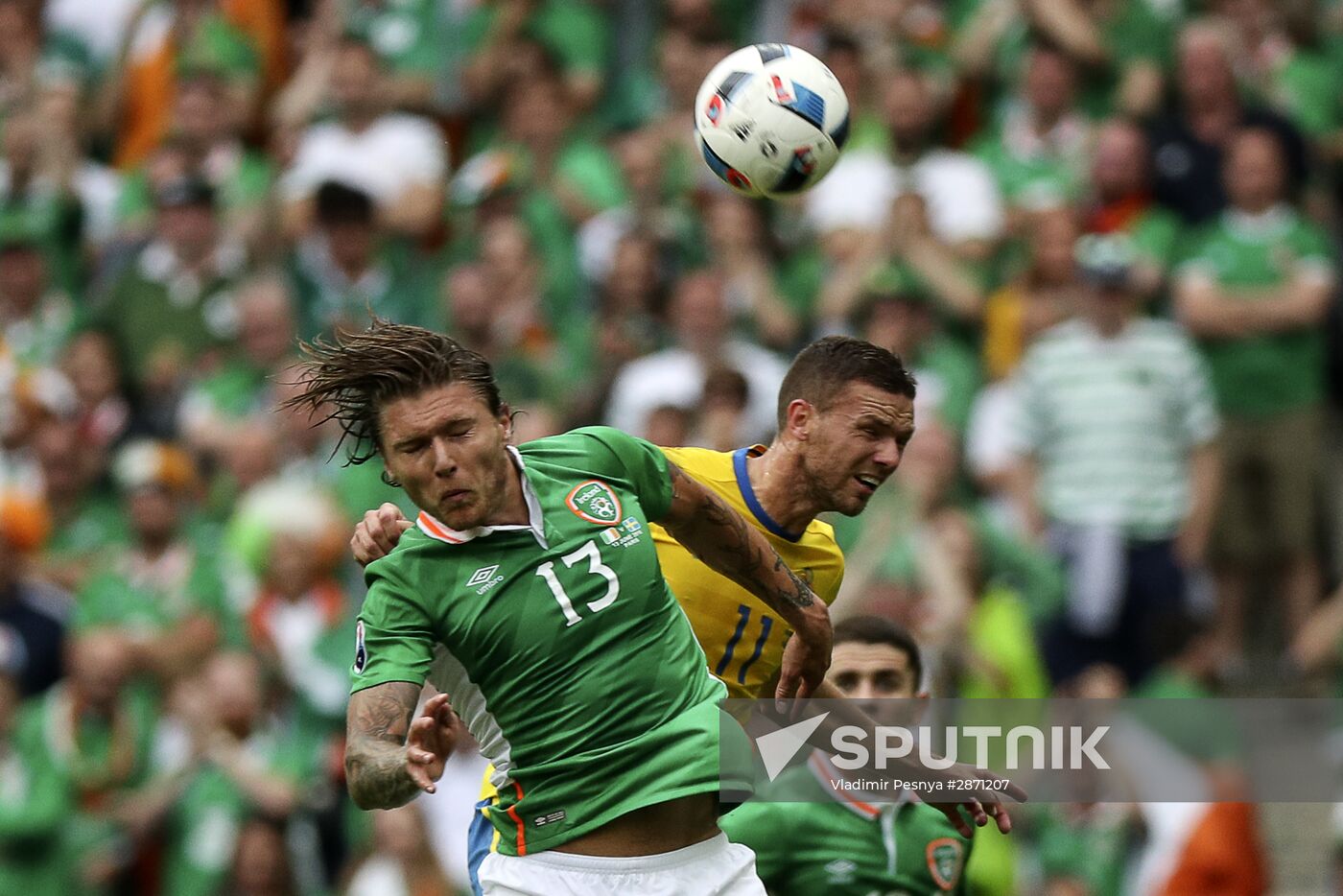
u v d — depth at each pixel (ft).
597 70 157.99
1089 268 126.11
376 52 165.58
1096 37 144.87
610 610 56.03
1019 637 112.37
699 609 63.67
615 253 137.39
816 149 65.31
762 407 126.62
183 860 117.80
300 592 123.85
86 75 177.99
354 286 145.69
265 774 118.11
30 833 120.88
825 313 135.54
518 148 152.15
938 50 152.25
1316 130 148.46
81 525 139.03
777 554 60.08
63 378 150.10
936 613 110.22
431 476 54.03
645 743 56.34
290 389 136.05
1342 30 153.48
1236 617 129.70
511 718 56.29
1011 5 151.74
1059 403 124.88
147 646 125.29
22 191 162.81
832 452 62.39
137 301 148.97
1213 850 103.81
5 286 156.97
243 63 171.22
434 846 112.16
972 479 127.24
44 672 130.31
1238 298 131.44
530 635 55.52
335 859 116.67
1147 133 139.13
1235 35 148.05
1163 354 125.29
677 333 133.08
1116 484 123.13
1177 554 122.42
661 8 161.58
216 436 139.03
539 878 57.16
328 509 126.21
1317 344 131.34
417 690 54.65
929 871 73.00
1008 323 132.46
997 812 63.77
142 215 161.58
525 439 128.67
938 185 139.64
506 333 138.41
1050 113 142.82
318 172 155.63
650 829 57.16
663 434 119.85
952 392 129.08
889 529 113.19
